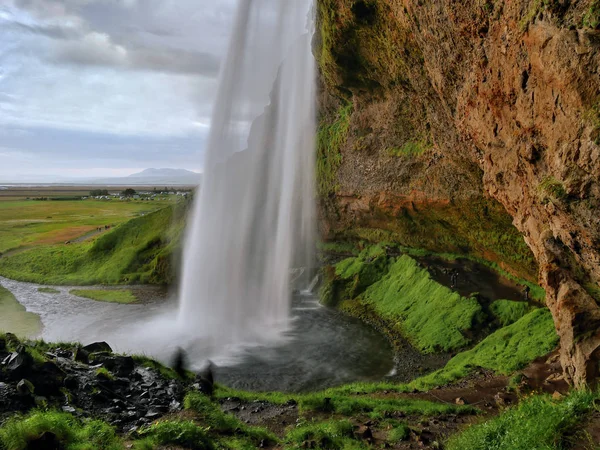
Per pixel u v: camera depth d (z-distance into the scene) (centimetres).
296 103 5272
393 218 3962
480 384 1764
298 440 1112
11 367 1094
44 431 823
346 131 4334
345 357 2523
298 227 4928
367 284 3747
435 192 3238
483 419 1259
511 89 1320
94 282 5094
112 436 936
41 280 5200
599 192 927
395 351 2614
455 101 1877
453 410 1430
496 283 3078
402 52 2483
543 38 1055
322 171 4797
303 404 1476
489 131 1578
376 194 3941
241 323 3195
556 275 1323
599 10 879
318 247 4850
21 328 3297
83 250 5991
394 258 3878
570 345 1252
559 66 1008
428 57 1923
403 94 3180
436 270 3403
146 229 5834
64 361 1309
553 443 770
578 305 1258
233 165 4725
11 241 7206
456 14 1503
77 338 2988
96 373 1269
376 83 3459
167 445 945
